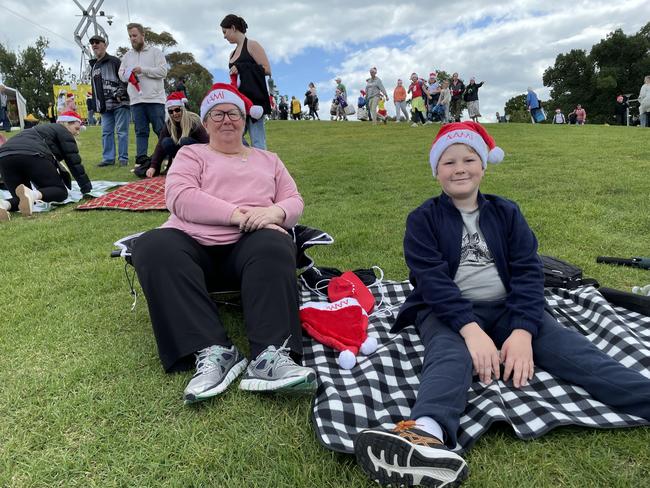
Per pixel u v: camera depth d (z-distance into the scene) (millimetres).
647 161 7480
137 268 2139
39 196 5598
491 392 1864
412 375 2104
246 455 1614
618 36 52750
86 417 1849
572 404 1816
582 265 3275
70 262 3785
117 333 2562
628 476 1471
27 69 39500
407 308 2311
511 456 1584
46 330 2600
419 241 2242
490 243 2207
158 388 2025
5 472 1580
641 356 2016
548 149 9516
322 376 2037
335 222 4719
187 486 1499
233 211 2404
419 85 16812
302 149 11242
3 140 6082
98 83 8492
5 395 2002
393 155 9453
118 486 1511
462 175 2215
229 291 2557
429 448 1417
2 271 3607
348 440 1640
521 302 2070
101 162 8805
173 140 6617
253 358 2021
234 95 2664
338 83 23875
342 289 2838
